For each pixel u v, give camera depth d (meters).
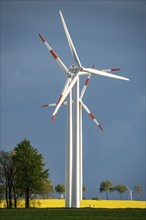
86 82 77.00
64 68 68.06
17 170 79.56
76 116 67.00
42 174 80.25
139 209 63.84
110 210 59.72
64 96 65.25
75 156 65.94
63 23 67.25
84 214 52.12
